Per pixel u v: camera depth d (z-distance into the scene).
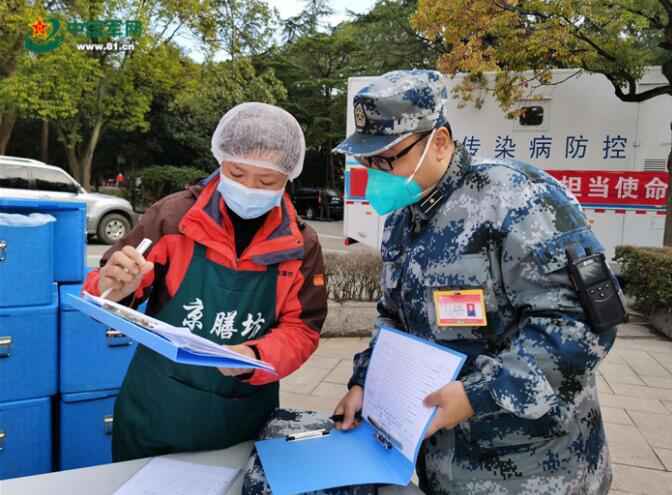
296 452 1.19
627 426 3.06
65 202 2.18
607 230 5.89
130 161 19.78
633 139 5.74
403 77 1.09
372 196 1.16
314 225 15.70
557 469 1.09
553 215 1.03
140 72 13.32
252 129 1.26
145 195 17.34
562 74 5.86
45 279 1.97
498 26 5.72
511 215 1.04
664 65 5.53
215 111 14.59
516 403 0.97
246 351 1.25
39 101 11.14
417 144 1.09
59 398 2.08
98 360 2.08
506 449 1.10
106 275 1.19
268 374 1.28
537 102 5.96
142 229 1.38
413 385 1.11
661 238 5.76
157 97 17.27
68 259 2.23
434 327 1.14
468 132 6.18
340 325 4.79
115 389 2.12
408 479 1.04
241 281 1.35
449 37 6.13
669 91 5.38
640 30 6.48
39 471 2.00
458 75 6.27
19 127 19.17
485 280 1.08
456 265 1.10
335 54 20.58
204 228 1.34
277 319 1.41
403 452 1.08
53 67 11.07
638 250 5.27
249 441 1.44
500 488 1.10
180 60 14.32
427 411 1.04
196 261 1.35
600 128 5.81
